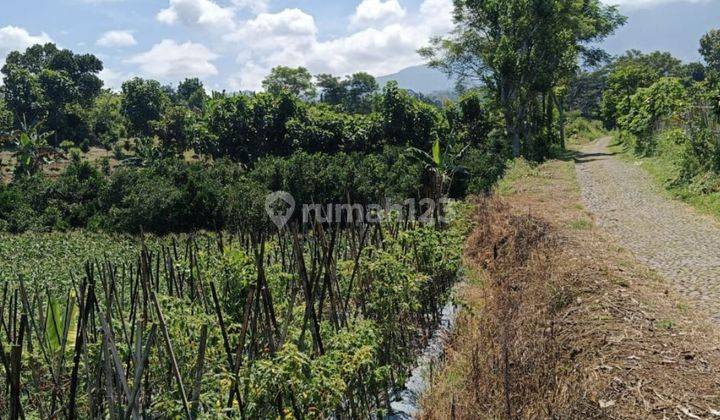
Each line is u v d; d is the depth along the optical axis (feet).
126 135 208.95
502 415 15.15
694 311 21.34
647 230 37.22
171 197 68.59
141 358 9.62
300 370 11.29
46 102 191.83
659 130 77.56
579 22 109.29
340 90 260.62
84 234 67.21
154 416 12.45
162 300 14.14
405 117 97.14
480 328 21.06
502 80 104.22
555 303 22.11
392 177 66.80
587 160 92.68
